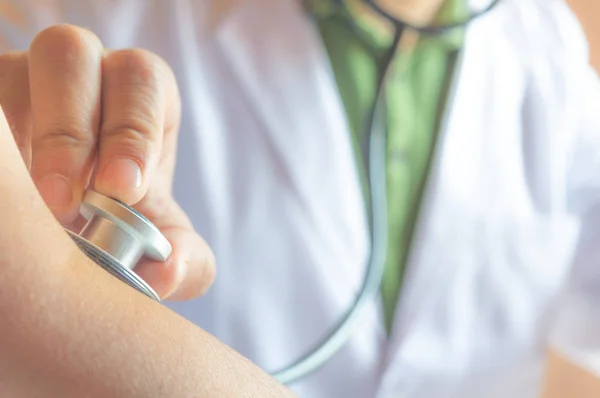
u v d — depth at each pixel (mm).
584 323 766
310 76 616
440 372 672
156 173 335
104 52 311
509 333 699
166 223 306
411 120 640
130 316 144
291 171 609
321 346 602
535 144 689
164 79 316
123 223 201
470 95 651
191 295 314
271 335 619
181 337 151
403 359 646
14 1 590
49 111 274
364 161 632
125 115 279
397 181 637
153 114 285
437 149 639
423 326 661
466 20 649
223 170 610
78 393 132
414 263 641
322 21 636
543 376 803
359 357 637
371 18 630
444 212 637
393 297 648
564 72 702
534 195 695
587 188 742
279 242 613
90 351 135
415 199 644
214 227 601
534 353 733
